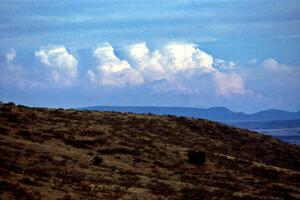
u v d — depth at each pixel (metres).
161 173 87.56
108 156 93.69
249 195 76.25
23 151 78.69
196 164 99.50
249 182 90.44
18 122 103.69
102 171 78.88
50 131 102.06
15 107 119.75
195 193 70.75
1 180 56.53
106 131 114.69
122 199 60.00
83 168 77.94
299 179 98.94
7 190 53.22
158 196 65.19
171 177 85.50
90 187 63.19
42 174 65.44
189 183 81.69
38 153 80.19
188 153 101.25
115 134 113.44
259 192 81.31
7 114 107.62
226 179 90.94
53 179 64.25
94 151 95.62
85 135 106.62
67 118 123.00
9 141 84.81
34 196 53.09
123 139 110.62
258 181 92.62
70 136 102.31
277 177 99.25
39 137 95.50
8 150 76.50
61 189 59.50
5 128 95.62
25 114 113.38
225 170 99.25
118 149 98.69
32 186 58.12
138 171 85.75
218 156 109.38
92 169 78.81
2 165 64.31
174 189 72.69
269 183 91.81
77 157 86.12
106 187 65.50
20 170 64.56
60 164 76.38
